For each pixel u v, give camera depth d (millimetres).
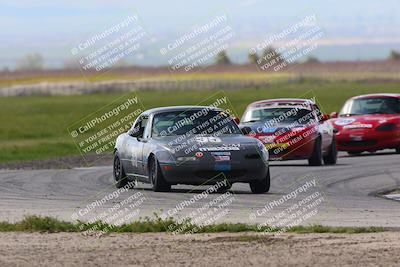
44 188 61906
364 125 90500
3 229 40656
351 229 39031
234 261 32594
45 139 135125
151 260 33031
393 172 70938
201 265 32031
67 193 58156
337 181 64500
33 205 51375
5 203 52500
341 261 32188
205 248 35188
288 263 32094
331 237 37188
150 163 57406
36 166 86125
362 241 36062
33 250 35250
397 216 45000
